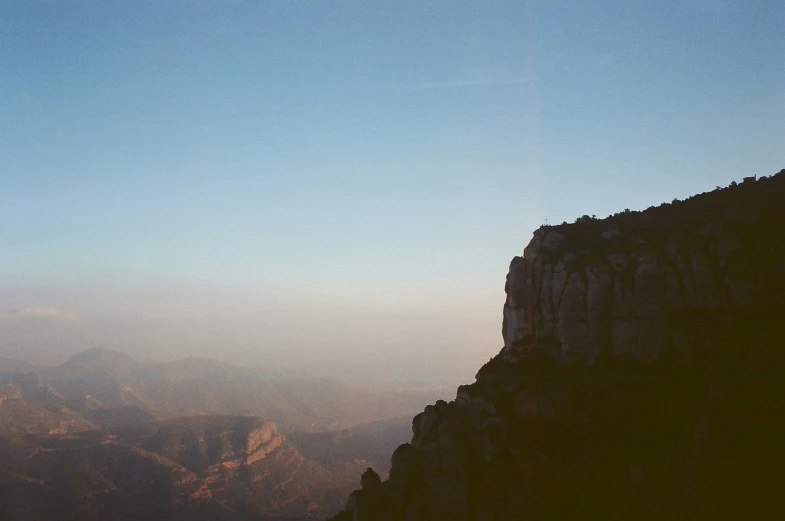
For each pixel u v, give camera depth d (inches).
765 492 1609.3
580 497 1839.3
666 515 1701.5
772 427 1695.4
